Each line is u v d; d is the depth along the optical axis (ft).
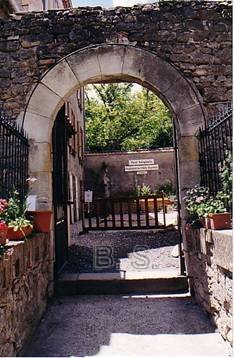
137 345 9.34
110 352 8.96
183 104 13.58
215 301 9.95
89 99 71.46
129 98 71.82
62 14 14.05
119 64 13.71
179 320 10.94
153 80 13.69
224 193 10.59
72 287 13.98
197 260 12.00
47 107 13.64
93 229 27.71
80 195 45.39
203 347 9.04
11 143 12.13
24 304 9.39
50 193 13.44
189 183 13.26
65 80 13.73
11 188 11.82
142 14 14.01
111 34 13.91
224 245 8.59
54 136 14.73
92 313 11.83
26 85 13.75
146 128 69.62
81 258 18.54
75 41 13.92
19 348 8.78
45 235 12.62
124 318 11.30
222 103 13.60
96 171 52.49
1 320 7.32
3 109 13.62
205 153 12.94
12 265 8.19
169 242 22.13
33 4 23.66
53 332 10.41
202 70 13.76
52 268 13.51
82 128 50.83
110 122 69.62
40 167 13.35
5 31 14.03
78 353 8.97
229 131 12.01
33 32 13.99
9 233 9.69
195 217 12.19
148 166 48.34
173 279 13.87
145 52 13.75
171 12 14.03
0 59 13.91
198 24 13.99
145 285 13.92
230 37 13.96
